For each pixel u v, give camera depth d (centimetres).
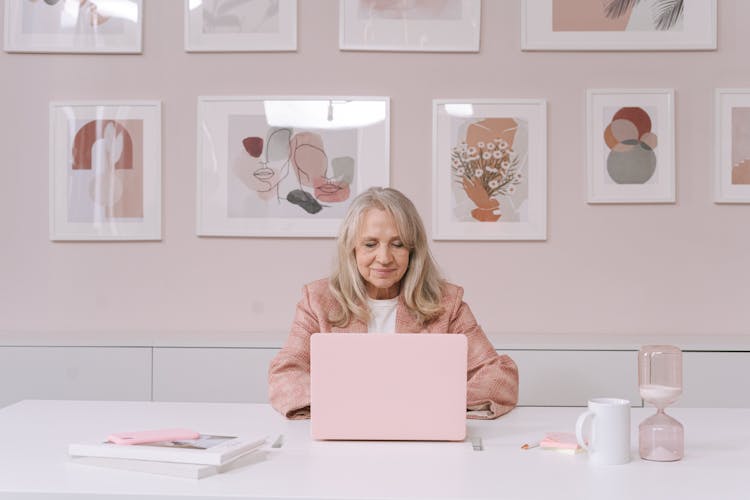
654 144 324
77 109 329
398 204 206
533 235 324
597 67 326
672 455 150
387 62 327
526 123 325
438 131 325
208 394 291
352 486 132
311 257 328
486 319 327
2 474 139
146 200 329
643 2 323
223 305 329
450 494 128
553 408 206
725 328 325
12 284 331
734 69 324
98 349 292
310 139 327
